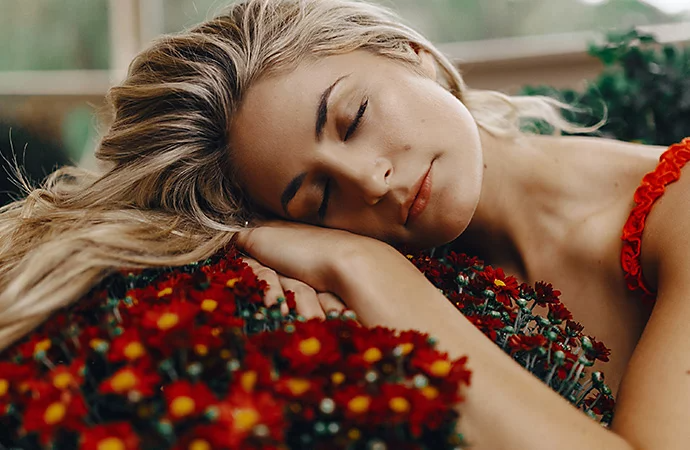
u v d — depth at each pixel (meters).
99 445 0.39
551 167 1.02
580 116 1.48
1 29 2.37
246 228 0.92
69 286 0.68
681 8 1.85
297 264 0.75
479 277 0.77
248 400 0.42
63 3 2.33
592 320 0.93
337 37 0.88
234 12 0.99
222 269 0.74
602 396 0.70
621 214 0.93
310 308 0.69
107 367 0.52
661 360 0.67
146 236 0.83
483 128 1.07
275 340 0.51
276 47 0.86
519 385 0.57
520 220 1.02
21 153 2.33
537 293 0.78
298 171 0.84
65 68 2.41
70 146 2.37
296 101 0.83
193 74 0.95
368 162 0.81
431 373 0.47
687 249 0.79
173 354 0.49
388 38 0.95
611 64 1.53
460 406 0.55
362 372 0.47
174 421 0.41
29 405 0.45
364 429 0.45
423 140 0.83
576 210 0.98
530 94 1.55
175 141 0.97
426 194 0.83
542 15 2.02
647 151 0.99
